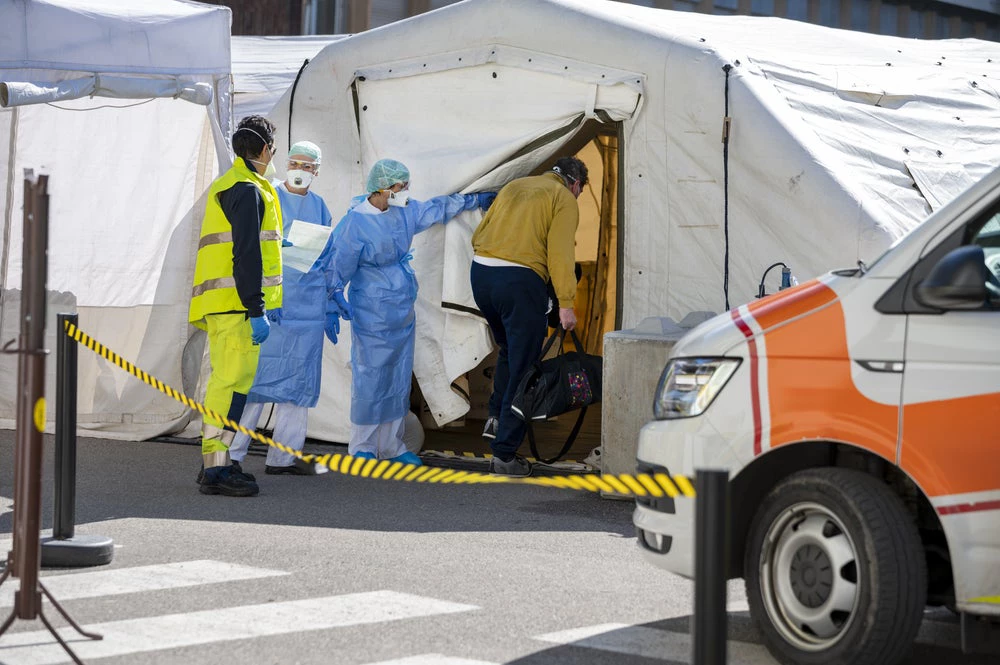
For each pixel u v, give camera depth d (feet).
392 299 72.13
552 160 82.89
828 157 67.67
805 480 35.60
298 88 83.56
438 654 37.29
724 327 38.09
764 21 89.92
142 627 39.68
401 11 186.80
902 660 37.04
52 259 86.94
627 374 65.05
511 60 76.64
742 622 42.86
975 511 33.45
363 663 36.19
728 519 24.86
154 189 87.97
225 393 63.72
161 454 79.00
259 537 54.39
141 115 88.02
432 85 79.66
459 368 77.56
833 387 35.40
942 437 33.86
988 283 34.73
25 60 67.21
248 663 36.01
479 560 50.85
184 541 53.21
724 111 69.77
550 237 71.31
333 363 81.35
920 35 252.42
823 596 35.37
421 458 78.13
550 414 70.08
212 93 75.56
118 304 87.30
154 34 72.38
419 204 75.92
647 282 73.31
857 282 36.27
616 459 65.31
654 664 36.96
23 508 34.68
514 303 71.51
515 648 38.19
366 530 56.59
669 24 78.64
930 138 76.79
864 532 34.12
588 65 74.43
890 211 69.46
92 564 48.34
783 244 68.08
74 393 48.93
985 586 33.40
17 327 89.92
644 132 73.05
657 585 47.19
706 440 36.94
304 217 72.64
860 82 76.84
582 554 52.49
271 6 188.24
